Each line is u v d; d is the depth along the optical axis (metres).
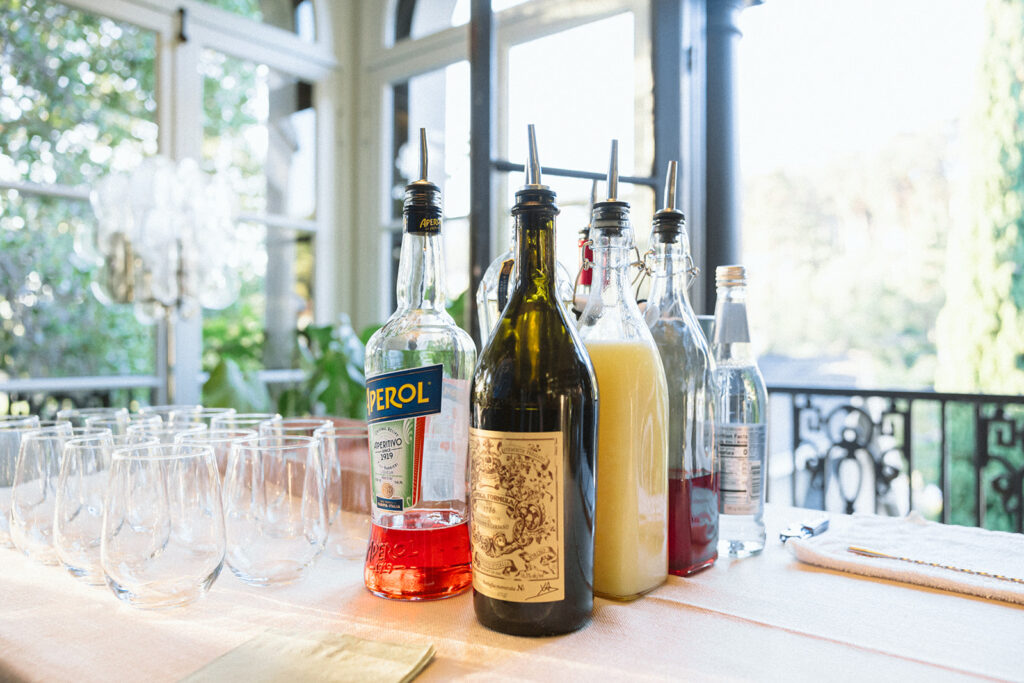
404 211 0.54
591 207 0.64
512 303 0.48
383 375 0.54
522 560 0.45
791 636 0.46
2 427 0.70
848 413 1.96
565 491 0.46
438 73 3.10
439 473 0.54
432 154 3.11
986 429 1.77
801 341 5.36
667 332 0.61
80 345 2.47
